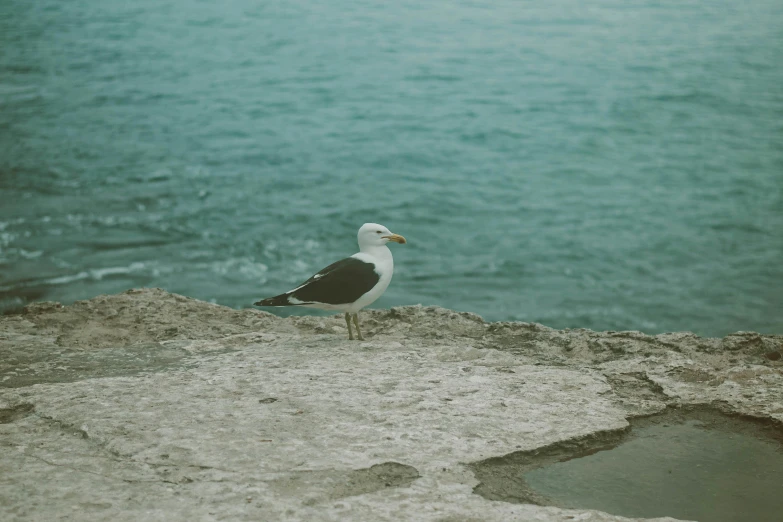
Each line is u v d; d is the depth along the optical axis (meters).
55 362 6.22
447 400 5.38
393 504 4.05
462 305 24.02
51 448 4.66
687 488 4.50
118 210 29.73
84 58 65.12
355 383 5.67
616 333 6.93
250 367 6.03
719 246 28.83
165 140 41.62
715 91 52.66
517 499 4.29
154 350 6.52
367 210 31.75
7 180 32.78
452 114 48.19
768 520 4.21
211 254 26.00
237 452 4.57
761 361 6.29
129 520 3.87
